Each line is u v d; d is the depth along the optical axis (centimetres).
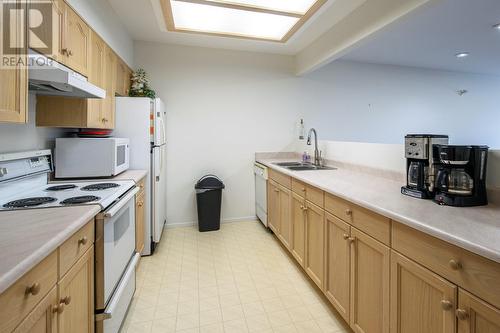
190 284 219
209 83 352
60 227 102
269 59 371
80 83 148
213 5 227
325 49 301
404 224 113
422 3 175
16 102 118
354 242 150
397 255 118
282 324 173
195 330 167
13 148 167
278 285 218
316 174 235
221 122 359
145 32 303
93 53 206
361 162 242
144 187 262
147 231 269
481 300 83
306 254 217
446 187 132
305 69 351
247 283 221
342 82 410
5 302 69
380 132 437
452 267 92
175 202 351
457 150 126
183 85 344
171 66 338
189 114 348
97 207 133
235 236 321
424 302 105
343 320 177
